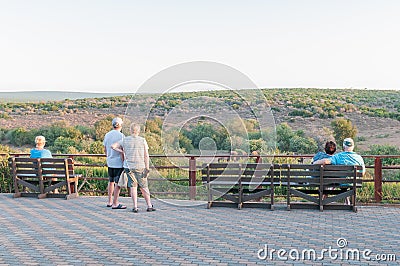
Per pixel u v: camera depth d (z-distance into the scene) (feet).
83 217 25.70
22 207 28.76
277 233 21.72
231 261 17.35
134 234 21.68
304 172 27.25
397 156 29.09
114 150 27.63
